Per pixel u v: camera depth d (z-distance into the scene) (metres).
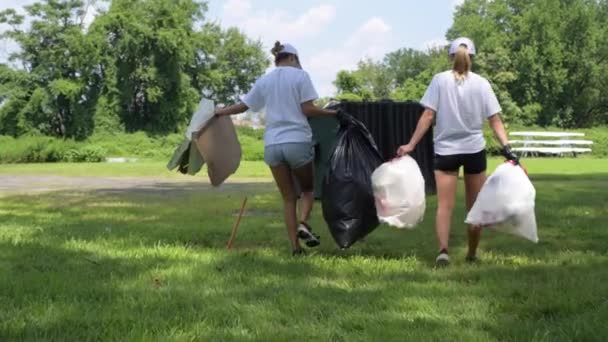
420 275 5.28
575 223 8.57
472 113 5.79
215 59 75.44
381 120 12.08
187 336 3.55
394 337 3.53
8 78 62.72
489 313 4.05
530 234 5.57
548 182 17.47
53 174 26.86
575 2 75.06
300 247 6.41
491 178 5.60
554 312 4.07
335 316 3.98
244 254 6.28
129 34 62.50
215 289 4.72
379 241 7.12
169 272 5.32
